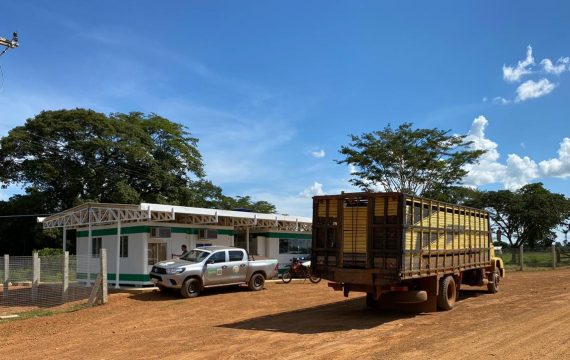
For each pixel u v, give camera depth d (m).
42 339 11.73
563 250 38.19
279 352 9.21
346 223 12.72
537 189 50.16
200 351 9.52
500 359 8.22
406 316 13.23
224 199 50.22
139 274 21.33
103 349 10.16
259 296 18.89
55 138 39.84
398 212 11.96
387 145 36.97
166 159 44.97
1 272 21.30
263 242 27.92
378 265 12.13
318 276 13.05
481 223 17.64
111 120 41.72
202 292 20.20
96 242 24.09
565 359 8.11
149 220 21.58
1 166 39.84
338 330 11.37
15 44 21.08
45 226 25.98
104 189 40.75
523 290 19.69
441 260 13.98
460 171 36.97
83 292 19.52
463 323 11.83
